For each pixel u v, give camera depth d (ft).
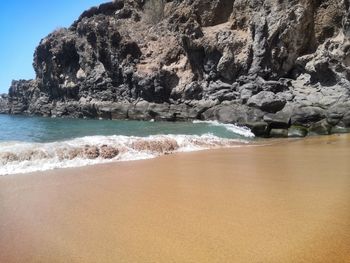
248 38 130.62
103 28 170.60
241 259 17.04
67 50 196.34
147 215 23.68
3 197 28.14
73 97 193.36
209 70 137.18
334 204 24.89
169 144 54.90
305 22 117.60
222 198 27.02
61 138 66.49
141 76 151.53
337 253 17.30
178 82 144.97
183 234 20.29
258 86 116.37
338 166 40.11
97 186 31.42
